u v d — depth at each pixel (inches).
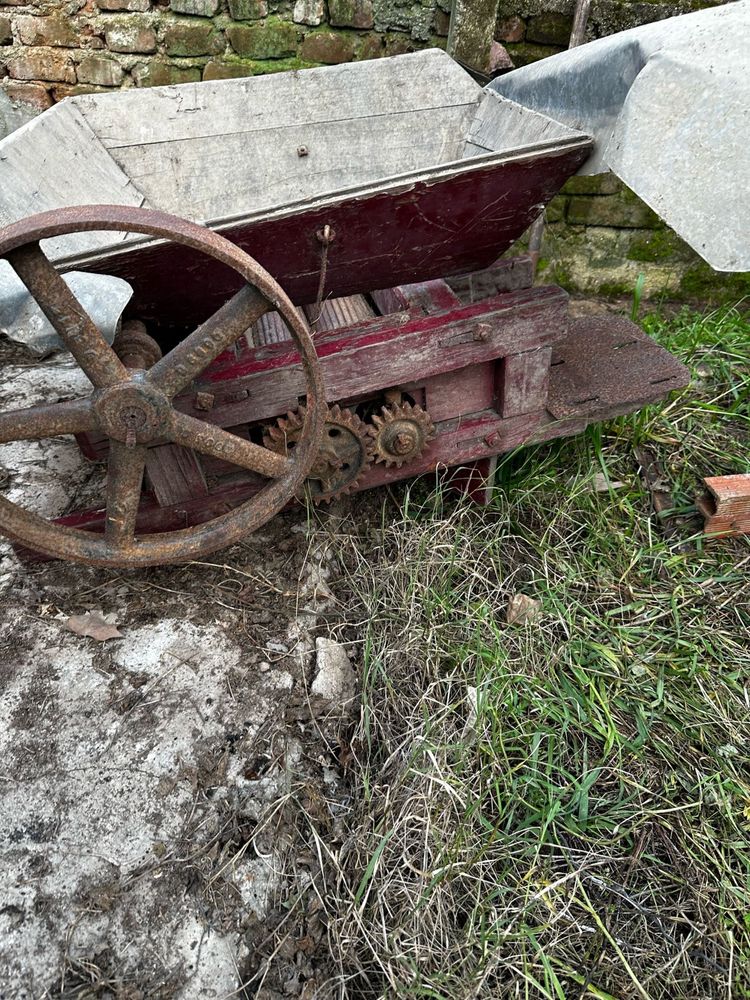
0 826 57.8
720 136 50.9
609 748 64.0
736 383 108.4
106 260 57.1
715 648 75.1
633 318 111.0
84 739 63.6
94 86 121.3
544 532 87.4
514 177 62.7
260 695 68.1
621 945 54.5
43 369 109.0
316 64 118.5
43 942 52.4
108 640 71.5
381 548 83.8
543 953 52.4
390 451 76.6
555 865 58.7
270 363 66.9
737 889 56.1
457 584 80.1
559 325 73.2
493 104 87.0
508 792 60.8
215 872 56.6
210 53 117.1
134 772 61.6
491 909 54.4
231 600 76.5
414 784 59.7
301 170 93.2
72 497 87.2
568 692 68.5
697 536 87.5
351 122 91.6
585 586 81.7
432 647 71.1
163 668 69.2
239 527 63.4
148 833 58.1
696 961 54.4
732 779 62.7
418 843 57.3
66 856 56.5
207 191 91.1
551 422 81.5
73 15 113.1
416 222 64.2
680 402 107.4
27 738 63.4
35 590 76.1
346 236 63.0
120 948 52.6
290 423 69.2
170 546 63.2
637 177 55.1
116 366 53.0
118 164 86.0
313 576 80.2
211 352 54.1
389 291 81.8
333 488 78.2
